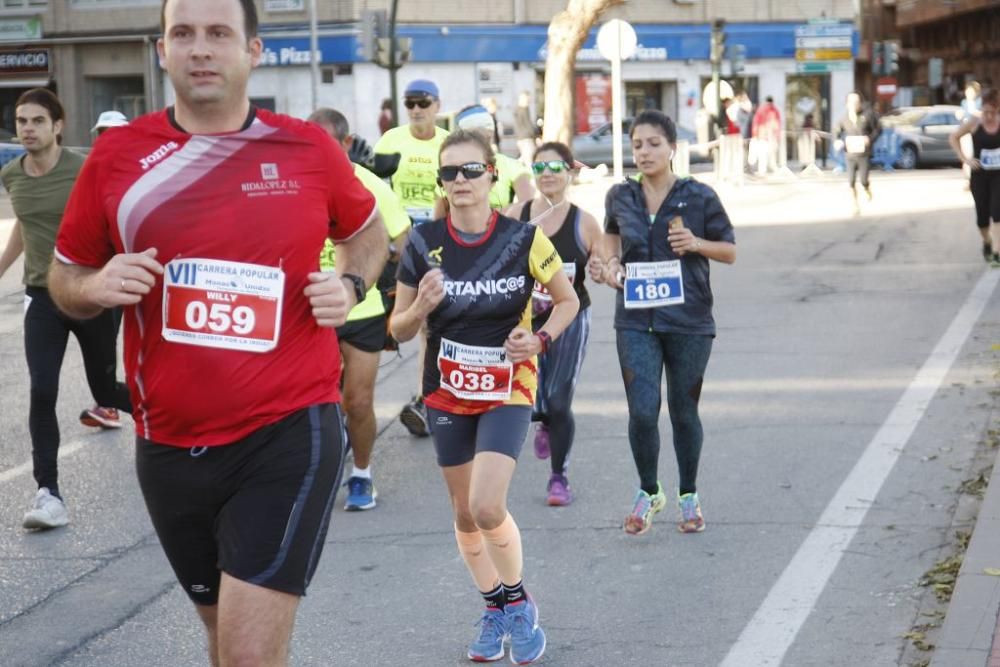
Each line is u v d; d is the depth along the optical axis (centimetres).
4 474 1155
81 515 1021
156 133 489
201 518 500
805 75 6206
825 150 5222
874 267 2231
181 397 485
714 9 6091
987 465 1041
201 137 489
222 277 483
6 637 774
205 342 483
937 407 1241
